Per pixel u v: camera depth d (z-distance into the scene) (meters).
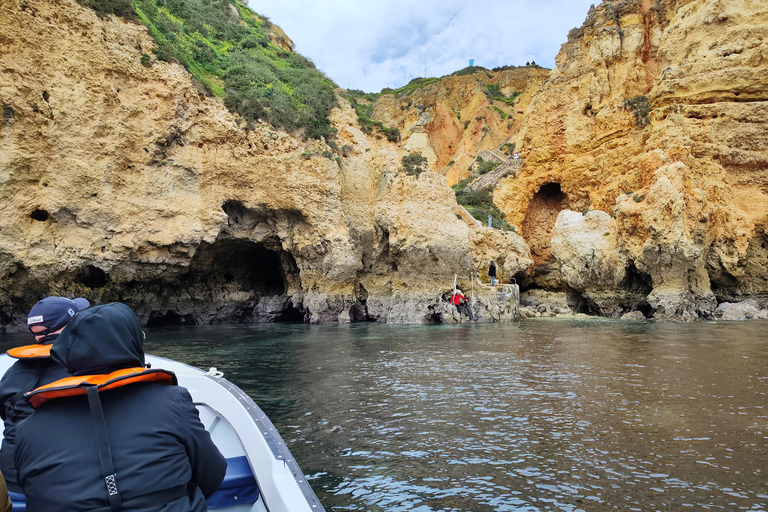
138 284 21.41
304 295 24.86
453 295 25.72
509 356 13.22
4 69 16.59
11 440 2.99
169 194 20.42
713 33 35.00
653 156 32.19
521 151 46.78
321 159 24.88
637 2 42.31
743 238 31.14
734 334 18.81
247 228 23.62
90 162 18.39
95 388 2.22
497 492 5.04
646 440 6.52
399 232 25.94
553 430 6.95
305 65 34.50
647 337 17.86
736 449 6.18
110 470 2.12
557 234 34.81
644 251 28.42
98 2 19.78
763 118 32.91
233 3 38.28
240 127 22.97
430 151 66.94
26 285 17.66
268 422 4.30
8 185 16.72
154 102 20.17
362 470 5.60
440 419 7.46
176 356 13.02
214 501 3.51
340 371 11.08
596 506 4.74
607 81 41.75
